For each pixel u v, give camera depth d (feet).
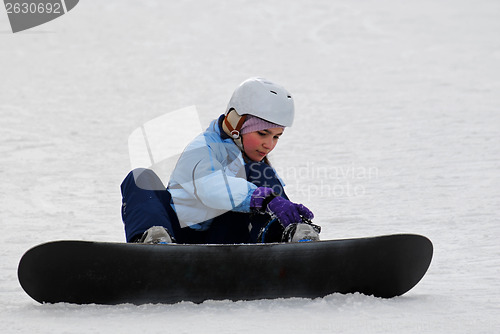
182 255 39.17
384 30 357.20
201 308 39.29
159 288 39.50
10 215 82.33
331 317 37.81
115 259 38.83
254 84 45.68
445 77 232.32
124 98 209.87
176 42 331.36
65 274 38.99
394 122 155.94
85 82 243.19
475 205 80.07
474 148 121.49
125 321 37.11
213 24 381.81
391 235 40.50
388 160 114.62
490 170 102.53
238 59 285.84
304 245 39.86
